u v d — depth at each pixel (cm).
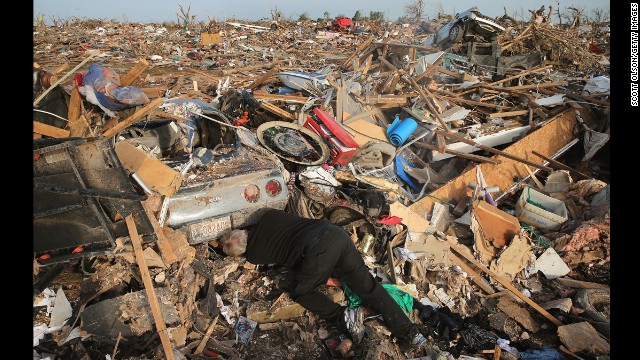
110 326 301
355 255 363
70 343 292
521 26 1230
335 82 715
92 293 316
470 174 578
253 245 375
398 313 347
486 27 1090
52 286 324
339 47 1753
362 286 354
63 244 312
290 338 337
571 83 876
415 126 612
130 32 1819
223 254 395
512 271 444
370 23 2181
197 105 527
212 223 374
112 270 328
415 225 486
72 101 386
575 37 1241
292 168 502
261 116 598
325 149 527
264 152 448
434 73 867
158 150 415
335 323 346
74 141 304
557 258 450
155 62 1314
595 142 656
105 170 314
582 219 504
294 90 764
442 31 1171
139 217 328
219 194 379
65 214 306
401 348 344
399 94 734
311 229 364
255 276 389
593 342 347
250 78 1056
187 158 404
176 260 340
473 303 404
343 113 630
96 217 316
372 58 1027
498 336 369
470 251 467
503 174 605
